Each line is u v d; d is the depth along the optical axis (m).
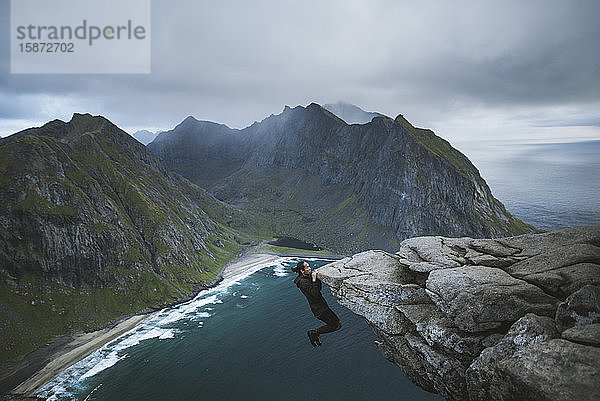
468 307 14.88
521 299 14.06
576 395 9.36
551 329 11.95
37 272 126.50
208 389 69.69
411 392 58.22
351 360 71.62
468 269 16.59
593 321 11.22
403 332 18.53
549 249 16.22
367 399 58.09
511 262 16.64
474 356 14.85
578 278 13.47
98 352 93.81
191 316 115.75
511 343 12.37
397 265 21.44
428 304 18.05
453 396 16.33
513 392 11.38
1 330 103.44
